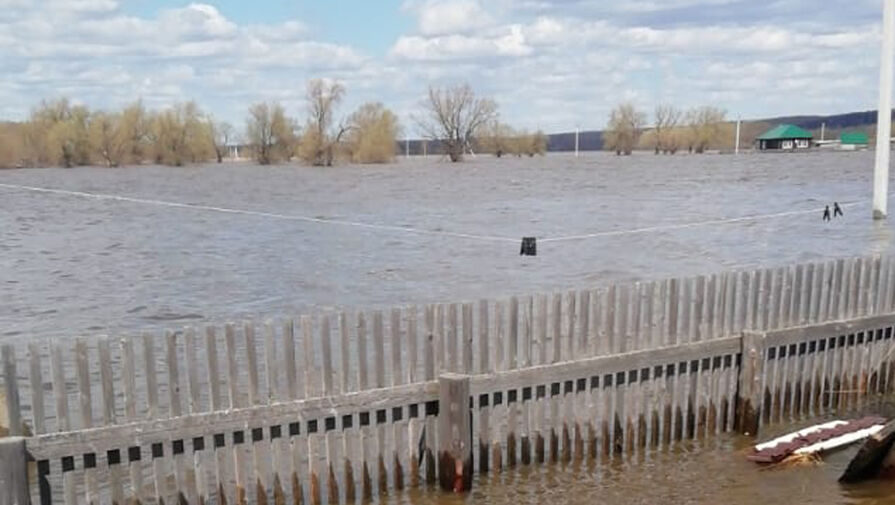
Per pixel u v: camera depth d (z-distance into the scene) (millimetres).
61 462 8594
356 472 10062
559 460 11203
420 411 10297
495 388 10531
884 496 10180
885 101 19656
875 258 13820
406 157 145750
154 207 53250
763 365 12219
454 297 23828
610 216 44594
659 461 11328
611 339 11469
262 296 24500
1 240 37594
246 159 116500
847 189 59125
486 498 10180
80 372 8734
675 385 11852
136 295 24891
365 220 44062
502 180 82188
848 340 13250
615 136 150750
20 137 77375
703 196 56875
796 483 10570
